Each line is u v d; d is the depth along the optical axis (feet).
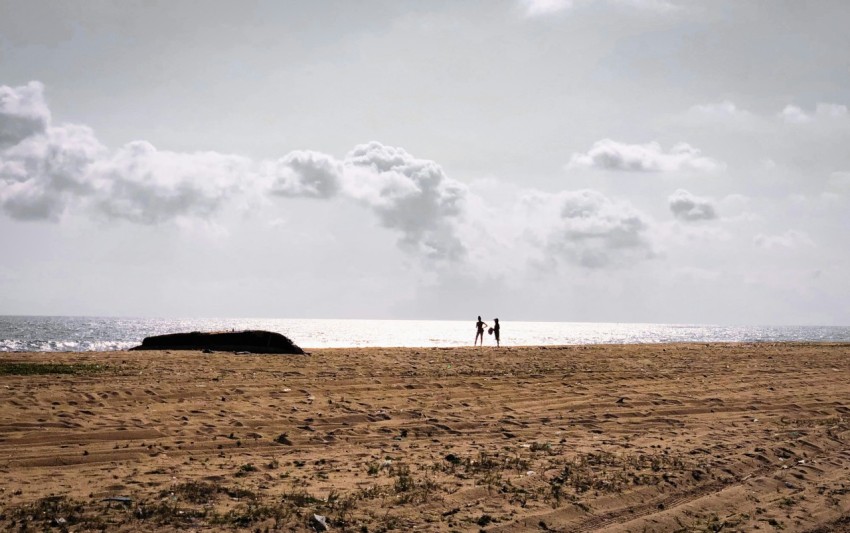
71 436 33.63
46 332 351.25
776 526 24.50
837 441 40.22
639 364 80.89
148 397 44.86
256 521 22.18
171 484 26.21
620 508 25.93
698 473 31.12
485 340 286.66
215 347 89.97
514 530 22.79
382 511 23.82
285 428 38.01
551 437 38.55
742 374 72.79
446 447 35.01
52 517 21.70
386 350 95.61
